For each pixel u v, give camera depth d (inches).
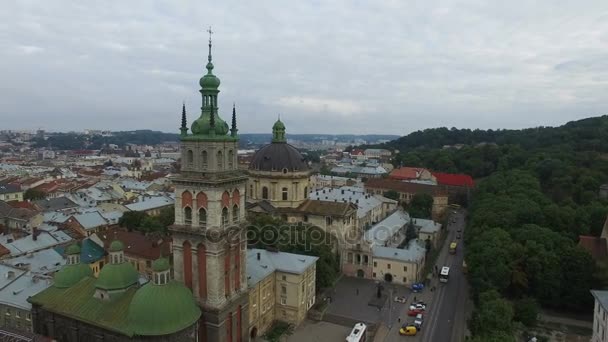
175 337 2775.6
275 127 6609.3
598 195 7150.6
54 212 7426.2
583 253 4443.9
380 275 5526.6
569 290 4397.1
